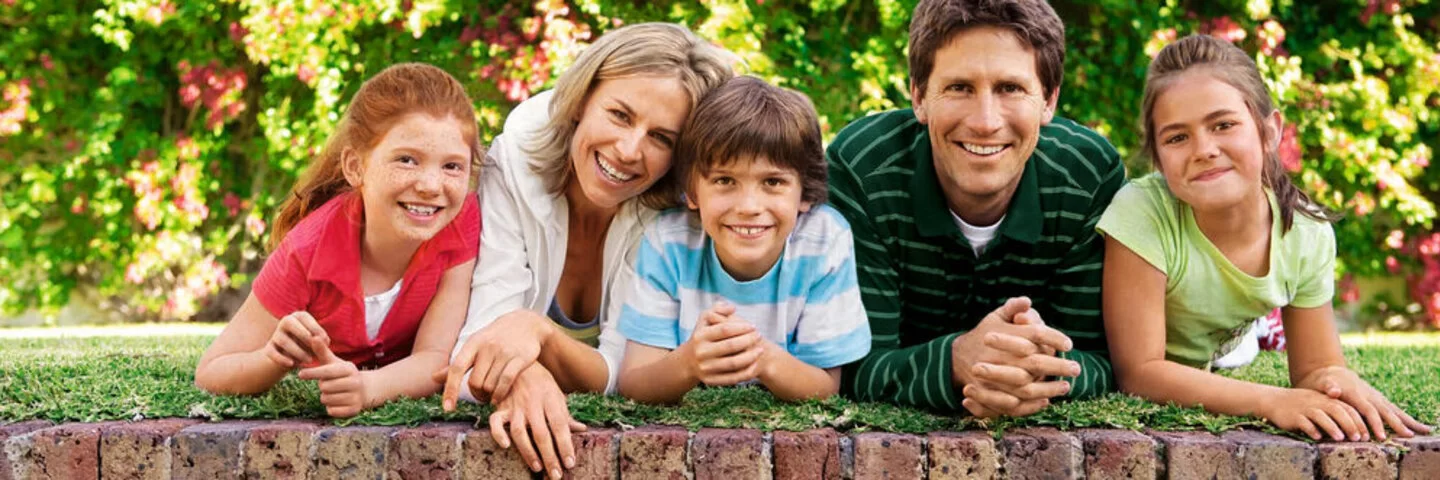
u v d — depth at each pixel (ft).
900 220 7.14
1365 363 9.30
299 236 6.88
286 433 5.67
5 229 18.40
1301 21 17.93
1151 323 6.77
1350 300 18.65
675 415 6.06
